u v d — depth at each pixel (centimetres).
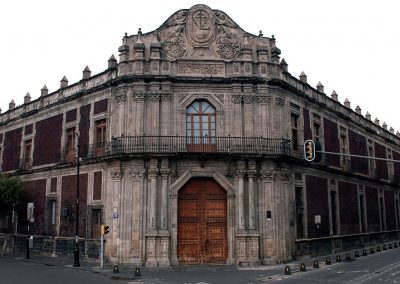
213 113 2778
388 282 1805
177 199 2641
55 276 2138
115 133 2816
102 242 2436
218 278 2047
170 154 2602
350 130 4009
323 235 3209
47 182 3388
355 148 4059
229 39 2848
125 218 2628
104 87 2944
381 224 4422
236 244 2588
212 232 2659
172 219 2606
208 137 2677
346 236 3541
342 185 3662
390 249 3666
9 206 3441
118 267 2466
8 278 2052
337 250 3359
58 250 3139
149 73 2752
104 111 2936
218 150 2678
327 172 3412
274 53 2877
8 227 3759
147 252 2545
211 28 2844
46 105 3519
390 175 4931
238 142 2700
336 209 3481
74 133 3186
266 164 2698
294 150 3002
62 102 3347
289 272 2136
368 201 4181
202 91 2759
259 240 2611
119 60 2822
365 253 3123
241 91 2770
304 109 3198
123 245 2602
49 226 3306
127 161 2680
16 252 3525
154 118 2698
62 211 3164
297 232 2898
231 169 2678
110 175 2766
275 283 1848
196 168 2672
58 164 3244
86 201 2956
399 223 4984
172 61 2766
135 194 2623
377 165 4581
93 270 2350
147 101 2731
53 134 3406
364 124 4406
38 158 3541
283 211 2739
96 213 2891
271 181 2692
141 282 1939
